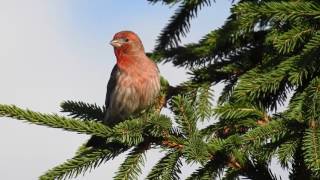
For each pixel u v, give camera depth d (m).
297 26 10.48
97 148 10.27
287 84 11.36
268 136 9.16
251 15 10.29
